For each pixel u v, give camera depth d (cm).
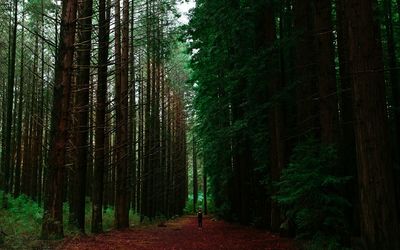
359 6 907
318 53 1312
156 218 3962
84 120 1747
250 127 1989
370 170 870
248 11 1675
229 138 2181
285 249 1276
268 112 1848
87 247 1239
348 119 1386
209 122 2592
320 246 1110
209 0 1741
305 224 1147
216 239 1714
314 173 1113
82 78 1736
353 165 1210
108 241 1475
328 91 1270
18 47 3609
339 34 1470
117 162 2242
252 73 1709
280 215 1792
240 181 2798
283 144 1680
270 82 1728
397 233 853
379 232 851
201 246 1449
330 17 1319
